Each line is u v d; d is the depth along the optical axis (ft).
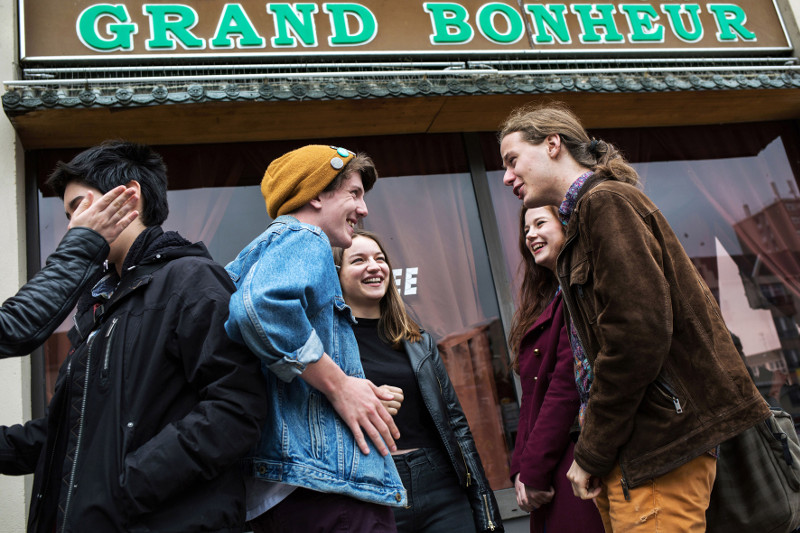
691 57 13.94
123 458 4.58
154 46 11.60
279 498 5.05
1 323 4.63
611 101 12.91
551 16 13.48
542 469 7.23
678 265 5.80
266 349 4.71
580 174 6.66
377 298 8.88
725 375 5.51
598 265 5.63
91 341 5.08
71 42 11.32
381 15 12.76
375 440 5.23
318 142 12.84
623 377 5.34
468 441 8.65
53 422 5.09
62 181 5.70
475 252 12.83
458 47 12.91
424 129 13.07
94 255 5.10
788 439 6.48
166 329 4.91
